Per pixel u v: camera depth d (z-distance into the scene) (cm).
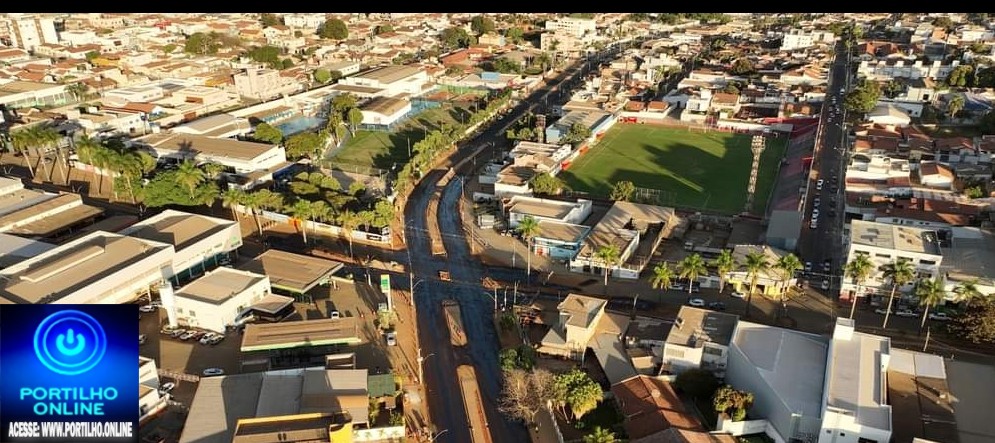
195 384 13625
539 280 17988
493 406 13200
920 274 15888
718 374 13825
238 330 15500
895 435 11625
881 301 16412
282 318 15888
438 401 13338
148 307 16275
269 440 10806
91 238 17250
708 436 11762
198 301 15325
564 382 12669
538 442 12162
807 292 17138
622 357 14050
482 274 18350
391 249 19850
